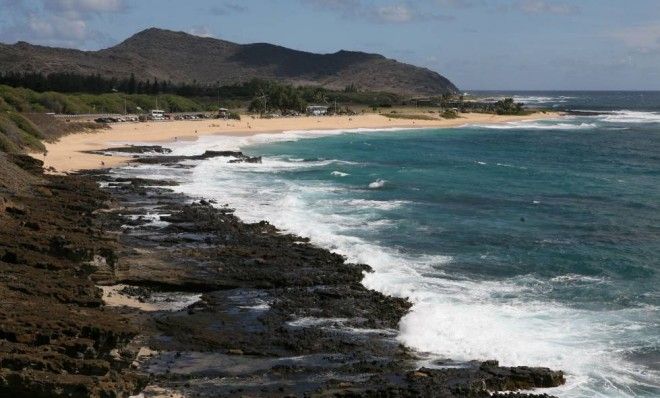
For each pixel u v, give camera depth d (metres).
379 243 38.12
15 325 19.08
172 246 36.34
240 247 36.34
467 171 71.69
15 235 29.91
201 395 19.34
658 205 51.53
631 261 34.78
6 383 16.36
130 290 29.38
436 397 19.27
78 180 55.59
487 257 35.41
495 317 26.33
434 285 30.45
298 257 34.62
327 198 52.59
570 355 22.75
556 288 30.34
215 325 25.39
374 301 28.33
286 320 26.06
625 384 20.73
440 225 43.12
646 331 25.05
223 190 55.56
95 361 18.08
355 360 22.28
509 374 20.80
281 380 20.59
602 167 77.25
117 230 39.41
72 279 26.59
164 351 22.80
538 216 46.72
